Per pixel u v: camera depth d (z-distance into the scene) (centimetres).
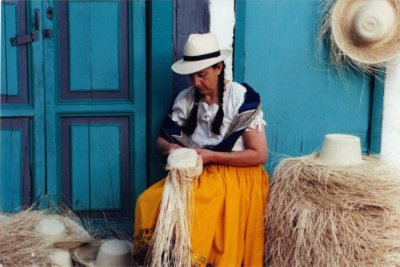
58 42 393
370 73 418
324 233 328
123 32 396
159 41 393
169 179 332
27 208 402
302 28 407
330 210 332
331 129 420
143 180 407
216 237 339
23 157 399
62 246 362
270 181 367
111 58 397
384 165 362
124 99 401
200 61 339
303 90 414
